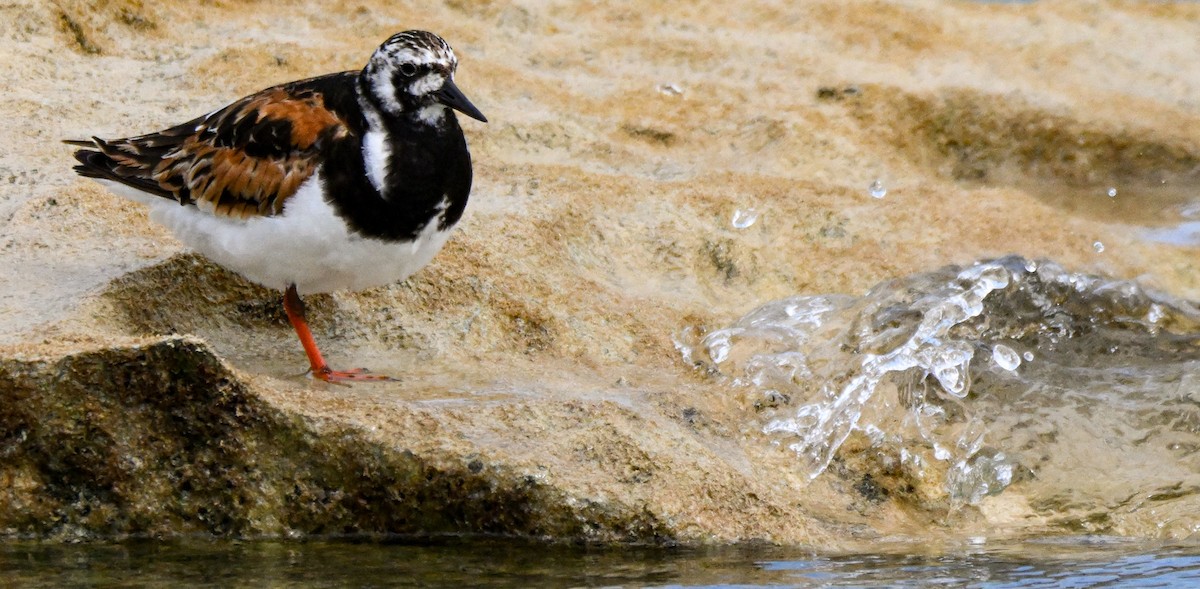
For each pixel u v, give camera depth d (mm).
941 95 18016
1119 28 20266
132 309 12031
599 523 10453
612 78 17766
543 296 13234
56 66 15859
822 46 19016
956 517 11438
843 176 16625
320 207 11109
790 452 11844
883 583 9727
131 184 11758
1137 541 11016
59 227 12945
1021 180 17641
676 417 11859
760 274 14570
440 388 11609
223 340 12398
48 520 10414
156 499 10469
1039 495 11648
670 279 14312
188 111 15195
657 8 19578
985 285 13867
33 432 10273
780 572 9898
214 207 11383
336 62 16516
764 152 16719
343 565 9891
